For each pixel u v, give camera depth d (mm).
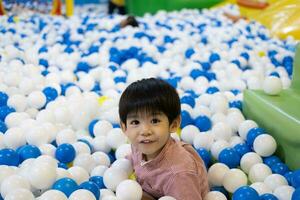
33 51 3574
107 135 2033
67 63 3270
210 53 3508
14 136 1942
